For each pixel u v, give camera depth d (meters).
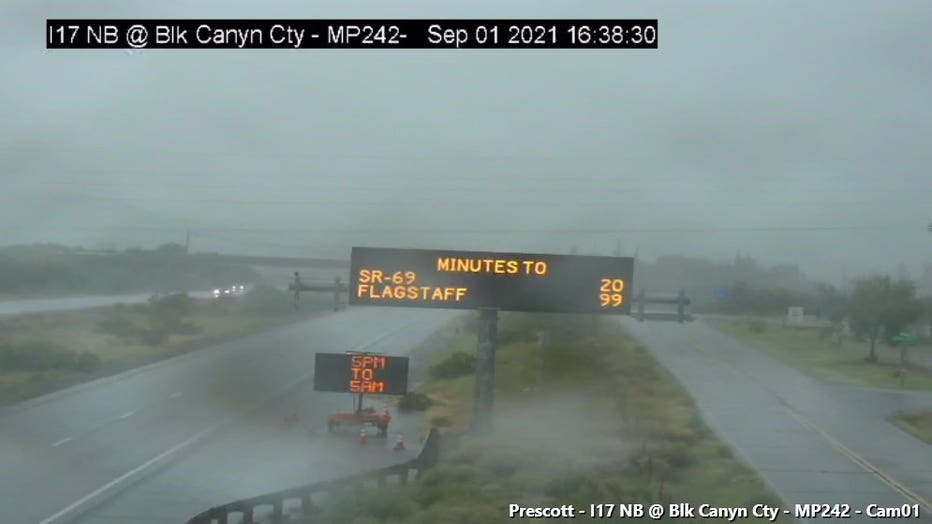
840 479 32.03
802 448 37.91
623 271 40.62
